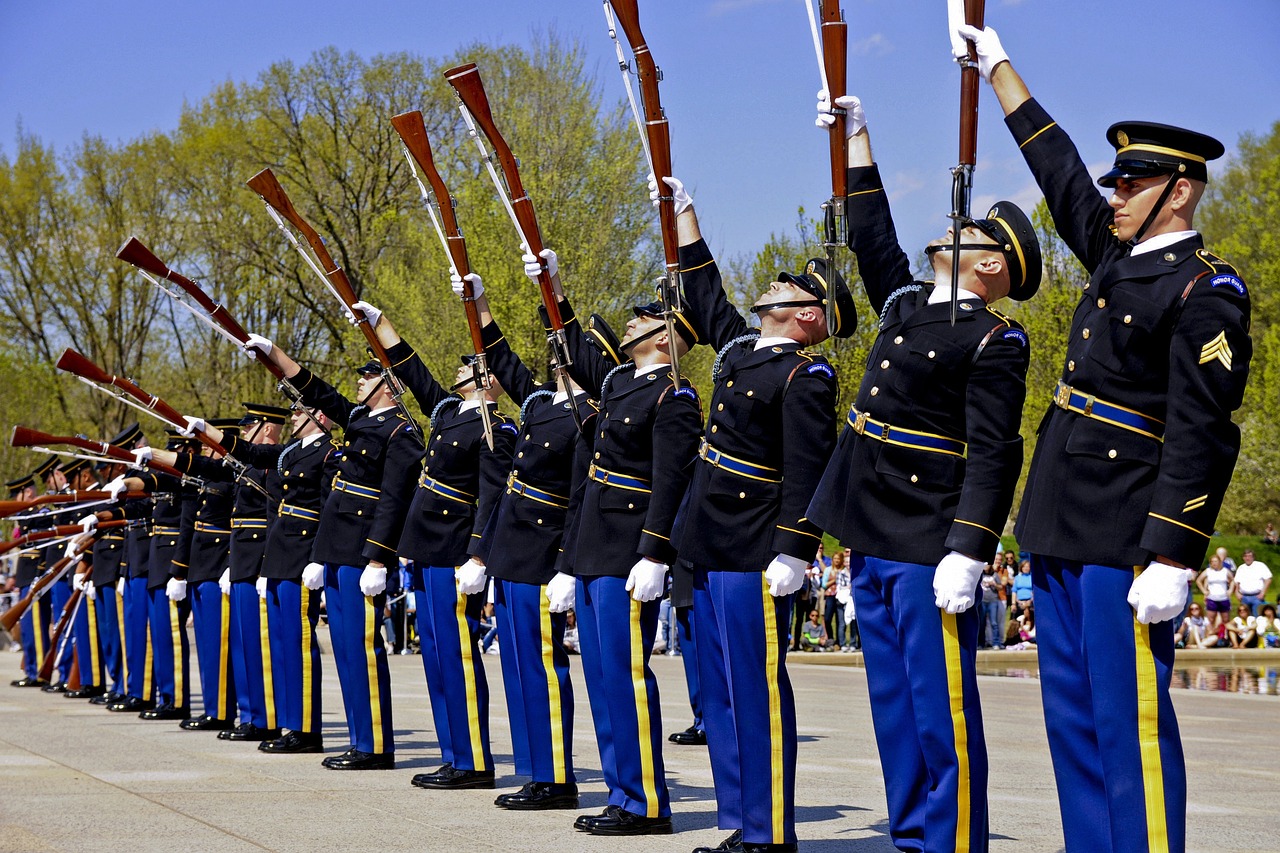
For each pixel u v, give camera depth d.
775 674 4.98
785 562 4.80
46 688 13.67
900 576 4.39
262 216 28.88
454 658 6.87
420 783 6.80
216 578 9.64
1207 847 5.29
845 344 25.47
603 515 5.77
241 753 8.16
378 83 29.38
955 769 4.32
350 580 7.53
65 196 30.58
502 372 6.82
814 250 26.73
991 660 18.75
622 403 5.79
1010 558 21.06
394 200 29.59
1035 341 27.28
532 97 25.50
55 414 31.28
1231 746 8.92
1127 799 3.71
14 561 20.89
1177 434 3.57
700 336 5.88
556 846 5.20
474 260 24.59
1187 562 3.52
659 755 5.62
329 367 29.91
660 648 19.38
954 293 4.20
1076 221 4.13
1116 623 3.73
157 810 5.95
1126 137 3.86
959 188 4.19
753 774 4.97
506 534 6.41
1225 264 3.67
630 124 25.50
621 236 25.27
